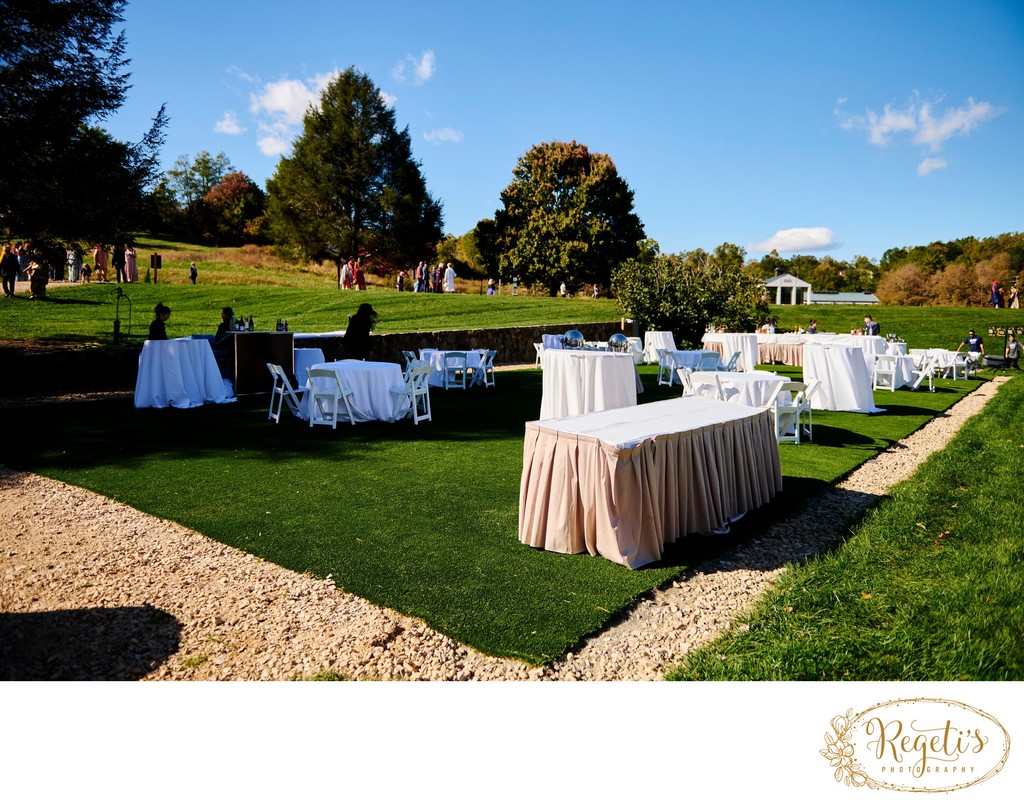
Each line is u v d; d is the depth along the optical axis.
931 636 3.32
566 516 4.45
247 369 11.83
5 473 6.29
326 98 46.41
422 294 26.78
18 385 11.89
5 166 12.19
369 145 45.47
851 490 6.32
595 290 40.56
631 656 3.24
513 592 3.85
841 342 17.38
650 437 4.44
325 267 48.00
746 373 8.95
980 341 20.67
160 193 15.34
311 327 19.38
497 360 19.05
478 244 48.81
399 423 9.47
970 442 8.44
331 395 8.83
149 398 10.36
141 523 4.95
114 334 14.43
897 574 4.12
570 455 4.43
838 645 3.24
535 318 22.78
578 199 44.72
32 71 12.88
